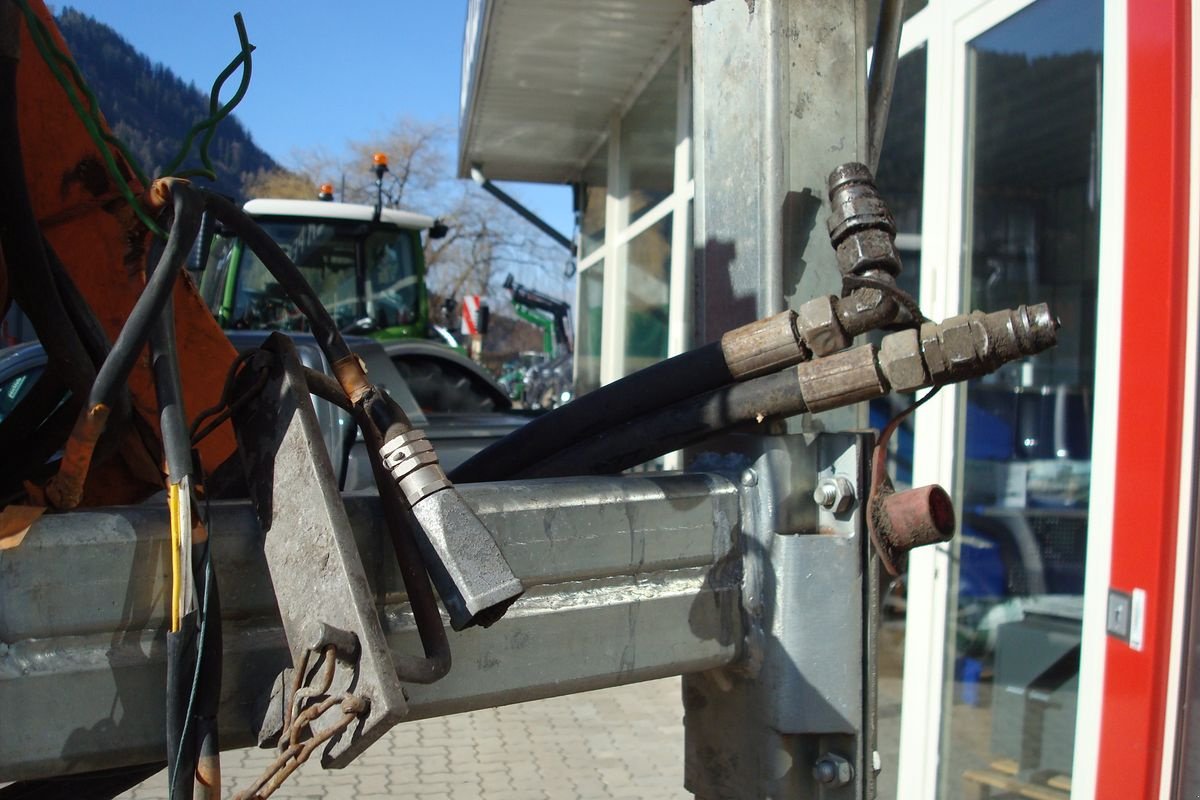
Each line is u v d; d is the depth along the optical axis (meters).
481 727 5.02
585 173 9.70
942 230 3.39
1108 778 2.37
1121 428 2.39
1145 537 2.28
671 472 1.39
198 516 0.98
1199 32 2.22
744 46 1.47
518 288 22.22
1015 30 3.04
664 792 4.23
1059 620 2.84
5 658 0.91
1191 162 2.23
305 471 1.00
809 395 1.26
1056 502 2.87
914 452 3.50
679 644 1.29
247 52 1.14
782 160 1.43
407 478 1.04
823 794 1.36
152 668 0.97
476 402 6.73
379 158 9.61
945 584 3.32
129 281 1.22
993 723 3.10
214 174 1.17
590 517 1.21
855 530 1.34
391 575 1.11
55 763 0.93
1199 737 2.13
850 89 1.47
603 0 5.70
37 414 1.22
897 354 1.21
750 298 1.46
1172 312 2.25
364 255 9.54
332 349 1.12
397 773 4.40
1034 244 2.96
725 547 1.33
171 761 0.92
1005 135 3.10
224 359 1.45
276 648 1.05
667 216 6.82
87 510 0.97
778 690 1.33
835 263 1.46
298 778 4.27
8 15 1.05
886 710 3.75
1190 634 2.16
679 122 6.37
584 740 4.84
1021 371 3.02
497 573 1.00
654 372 1.39
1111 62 2.56
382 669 0.91
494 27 6.24
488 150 9.33
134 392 1.22
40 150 1.18
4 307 1.14
